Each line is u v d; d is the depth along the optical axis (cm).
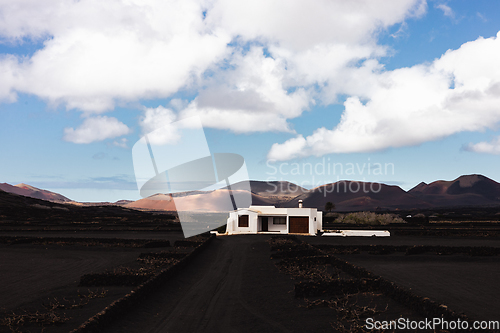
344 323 1134
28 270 2261
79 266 2412
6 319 1202
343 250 3105
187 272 2123
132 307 1291
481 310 1299
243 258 2780
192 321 1231
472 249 2928
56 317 1198
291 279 1905
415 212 17425
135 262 2562
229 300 1529
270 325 1169
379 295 1430
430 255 2905
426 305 1152
